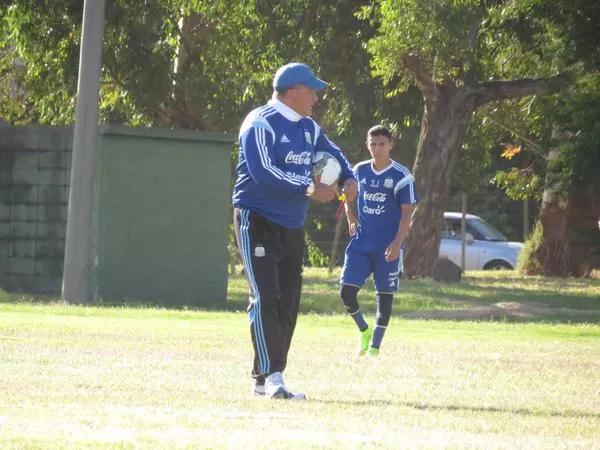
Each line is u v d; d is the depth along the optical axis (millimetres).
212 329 40594
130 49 81125
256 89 85250
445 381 26734
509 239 144750
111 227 63531
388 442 17250
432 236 86562
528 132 105250
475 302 69938
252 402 21641
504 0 81938
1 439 16422
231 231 88875
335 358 31828
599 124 80625
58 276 66812
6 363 27016
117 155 63625
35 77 84688
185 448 16109
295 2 82688
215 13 82312
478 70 86875
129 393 22109
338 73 88188
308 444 16766
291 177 23531
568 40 80688
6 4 81625
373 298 69250
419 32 74000
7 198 67562
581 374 29109
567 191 83625
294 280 24156
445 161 86125
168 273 65000
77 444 16172
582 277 103438
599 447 17438
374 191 35188
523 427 19547
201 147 65812
